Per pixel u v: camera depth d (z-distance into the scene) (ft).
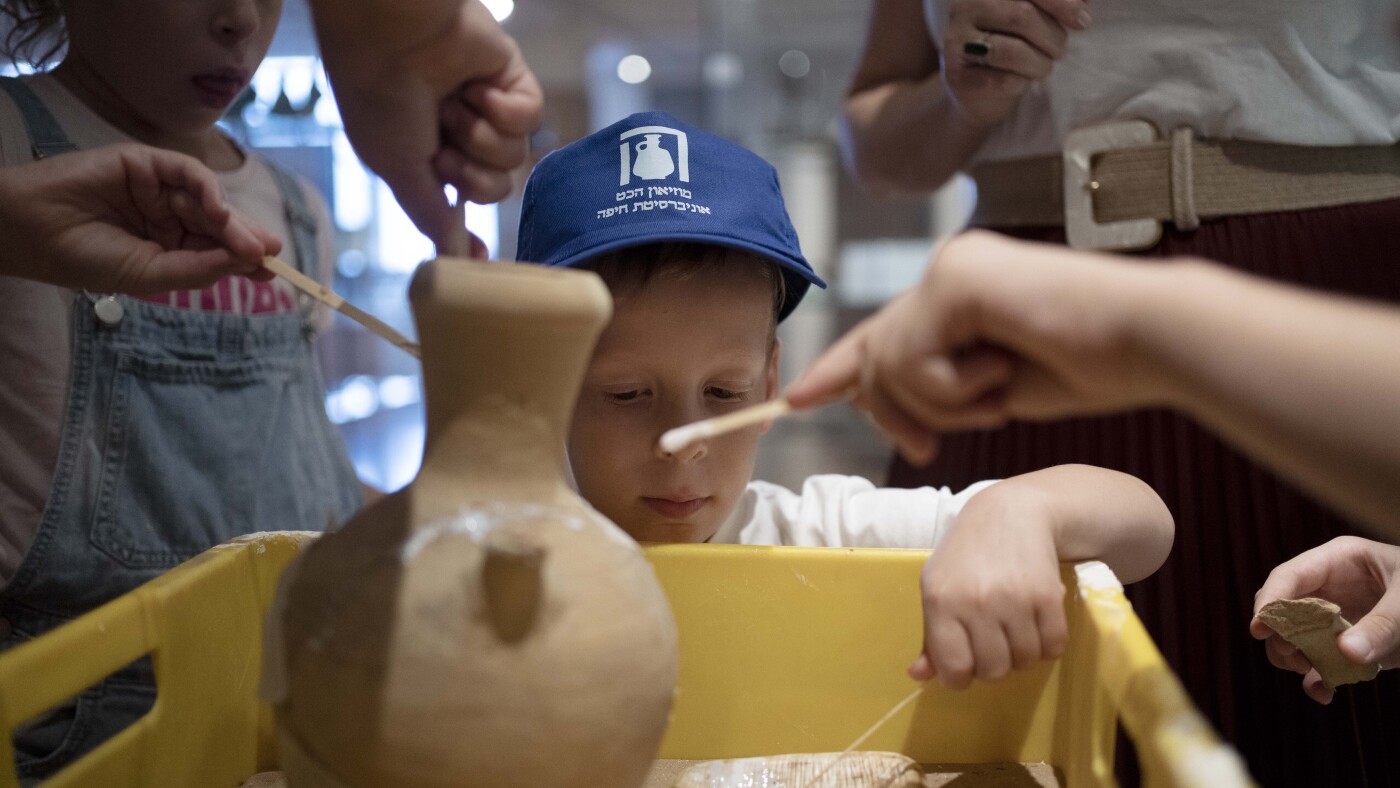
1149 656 1.50
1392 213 2.69
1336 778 2.66
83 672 1.63
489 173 2.25
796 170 7.98
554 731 1.39
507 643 1.39
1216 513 2.73
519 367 1.49
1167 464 2.77
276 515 3.25
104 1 2.74
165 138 3.16
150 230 2.13
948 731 2.13
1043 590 1.89
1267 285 1.11
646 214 2.51
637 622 1.50
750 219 2.59
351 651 1.42
